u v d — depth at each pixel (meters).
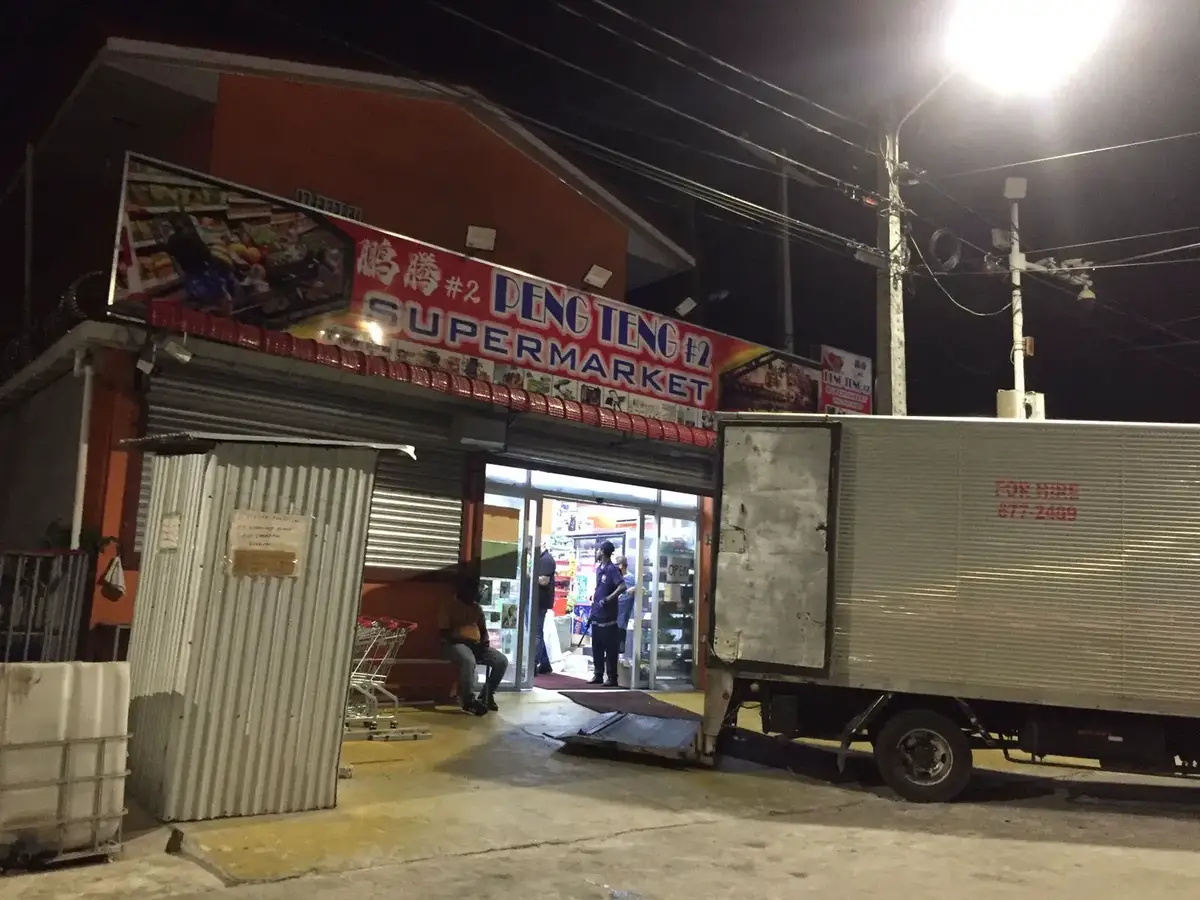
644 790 7.38
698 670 14.15
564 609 14.79
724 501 8.15
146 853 5.15
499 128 12.83
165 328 8.38
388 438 10.62
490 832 5.92
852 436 8.04
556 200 13.47
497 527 12.15
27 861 4.70
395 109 11.89
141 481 8.80
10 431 12.21
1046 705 7.55
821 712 8.13
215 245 8.98
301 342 9.14
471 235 12.18
